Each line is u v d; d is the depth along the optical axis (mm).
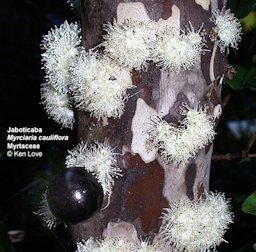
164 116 229
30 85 474
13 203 470
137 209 232
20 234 473
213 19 238
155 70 227
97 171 231
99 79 226
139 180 231
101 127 235
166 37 222
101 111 230
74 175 222
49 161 419
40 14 637
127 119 230
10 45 785
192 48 226
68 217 221
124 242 232
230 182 541
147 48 223
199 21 232
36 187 441
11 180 474
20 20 804
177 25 226
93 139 238
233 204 502
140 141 229
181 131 227
